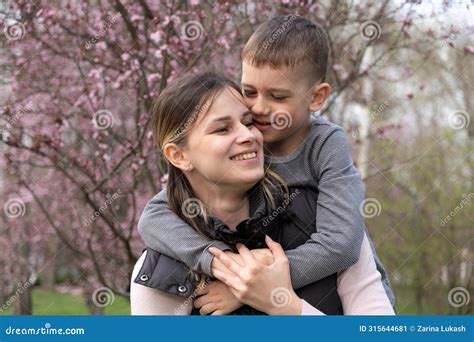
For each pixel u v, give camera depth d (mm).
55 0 4148
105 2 4164
